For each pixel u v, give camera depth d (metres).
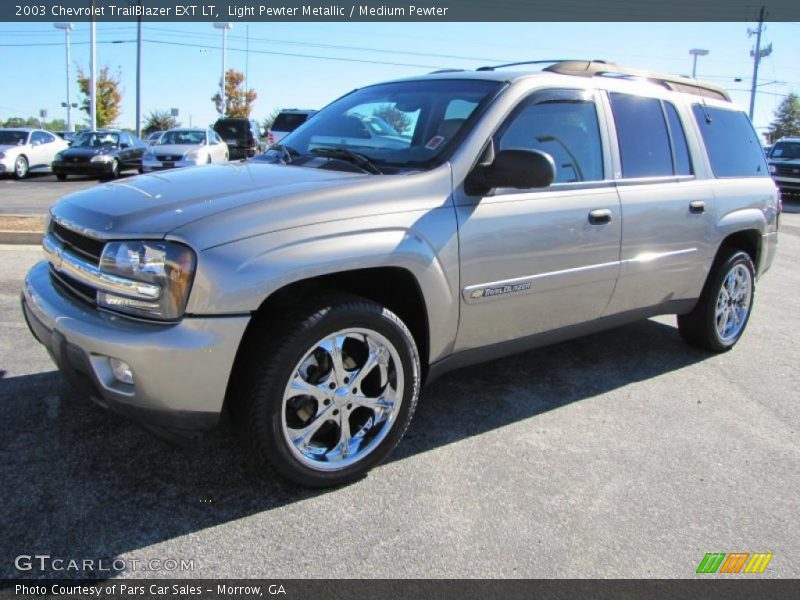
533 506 2.91
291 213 2.69
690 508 2.96
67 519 2.65
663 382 4.43
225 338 2.51
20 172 19.16
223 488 2.91
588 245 3.69
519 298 3.44
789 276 8.27
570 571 2.51
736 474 3.27
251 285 2.53
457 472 3.16
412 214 2.97
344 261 2.73
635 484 3.13
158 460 3.09
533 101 3.53
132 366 2.49
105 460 3.07
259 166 3.43
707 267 4.62
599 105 3.88
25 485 2.85
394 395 3.06
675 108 4.43
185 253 2.49
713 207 4.51
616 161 3.91
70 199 3.15
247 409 2.66
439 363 3.30
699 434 3.69
